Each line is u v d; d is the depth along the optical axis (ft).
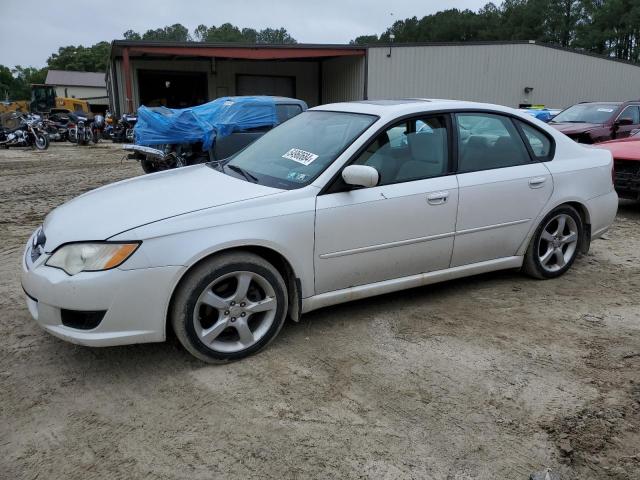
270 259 11.57
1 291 14.75
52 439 8.64
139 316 9.94
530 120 14.93
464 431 8.85
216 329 10.64
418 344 11.78
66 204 12.28
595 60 92.99
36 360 11.09
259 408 9.46
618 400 9.70
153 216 10.28
